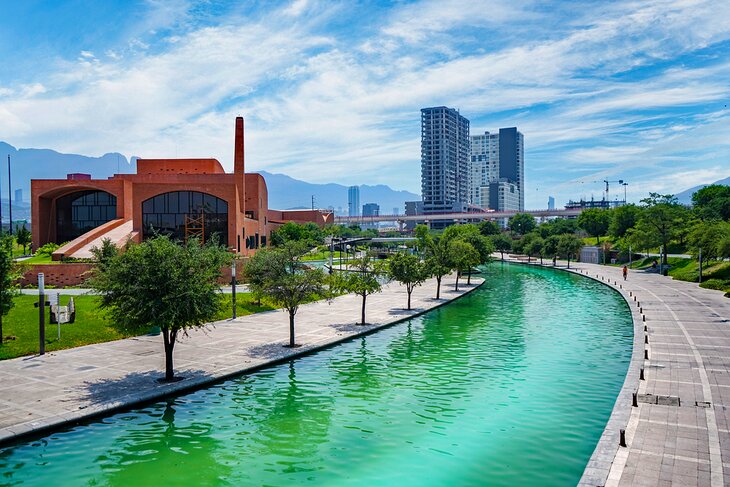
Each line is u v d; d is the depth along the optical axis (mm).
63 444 17078
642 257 103500
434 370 26172
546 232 153125
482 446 17031
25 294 42969
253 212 99500
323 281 31594
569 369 26312
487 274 88750
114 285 22562
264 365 26344
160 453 16516
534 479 14781
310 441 17484
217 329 35469
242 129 89500
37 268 51438
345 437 17812
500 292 61312
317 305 48156
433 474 15141
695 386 21281
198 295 23062
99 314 34625
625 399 19625
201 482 14711
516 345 31875
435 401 21469
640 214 94688
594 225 137000
